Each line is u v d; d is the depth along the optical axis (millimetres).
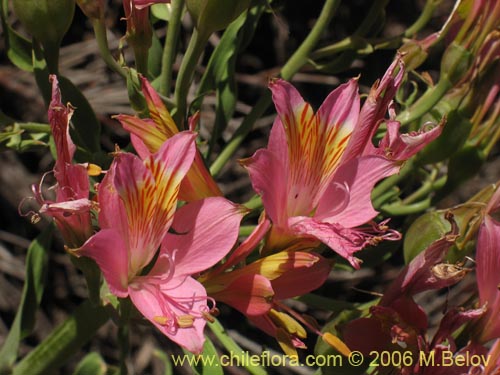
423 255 317
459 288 685
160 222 308
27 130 371
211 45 675
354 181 314
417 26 398
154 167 305
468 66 370
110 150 690
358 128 318
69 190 305
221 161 383
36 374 336
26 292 356
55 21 342
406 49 383
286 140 311
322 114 315
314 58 400
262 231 308
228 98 394
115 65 351
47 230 359
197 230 308
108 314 332
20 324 355
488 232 326
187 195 319
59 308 730
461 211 346
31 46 383
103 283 337
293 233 316
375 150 321
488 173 763
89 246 294
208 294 313
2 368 351
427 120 390
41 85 357
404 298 320
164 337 698
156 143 314
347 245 307
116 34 705
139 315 324
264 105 382
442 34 377
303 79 729
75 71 691
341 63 404
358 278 714
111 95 681
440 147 383
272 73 734
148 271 318
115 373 357
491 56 375
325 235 309
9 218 723
